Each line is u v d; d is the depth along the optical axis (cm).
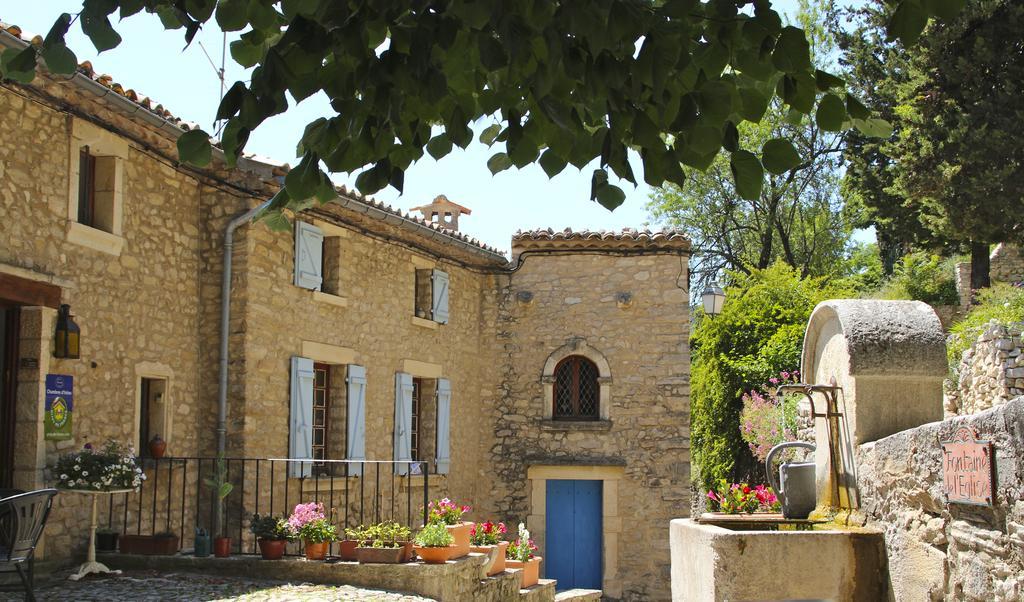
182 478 981
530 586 1133
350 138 343
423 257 1383
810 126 2338
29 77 336
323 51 317
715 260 2517
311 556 864
